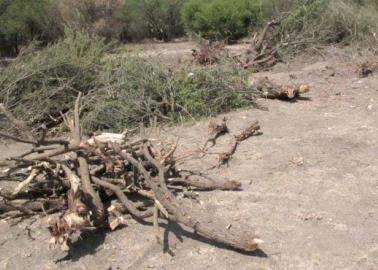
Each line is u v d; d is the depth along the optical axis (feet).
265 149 19.31
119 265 13.14
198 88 24.45
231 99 24.50
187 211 14.30
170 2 64.18
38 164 15.24
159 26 65.16
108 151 15.76
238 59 34.68
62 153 15.17
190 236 13.92
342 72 30.81
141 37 66.03
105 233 14.33
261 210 15.12
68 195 14.30
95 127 22.66
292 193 16.06
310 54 35.68
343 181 16.69
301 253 13.17
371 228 14.11
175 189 16.26
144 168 15.23
